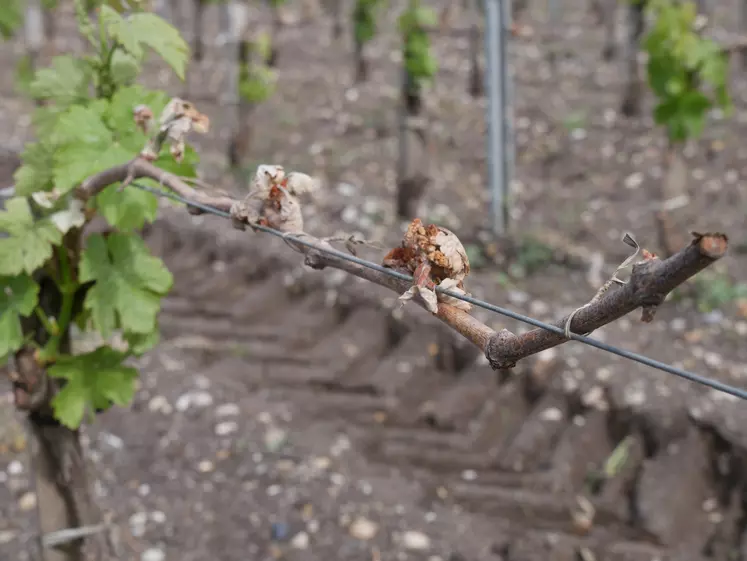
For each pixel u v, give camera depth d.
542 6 16.12
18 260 2.07
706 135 8.93
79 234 2.24
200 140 9.52
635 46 9.51
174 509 3.91
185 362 5.27
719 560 3.82
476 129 9.66
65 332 2.39
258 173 1.59
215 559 3.62
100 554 2.61
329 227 6.85
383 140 9.56
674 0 5.72
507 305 5.76
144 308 2.23
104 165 2.05
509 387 4.84
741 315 5.64
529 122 9.85
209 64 12.46
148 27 2.11
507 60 6.61
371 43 13.66
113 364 2.33
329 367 5.20
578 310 1.18
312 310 5.78
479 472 4.34
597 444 4.48
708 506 4.15
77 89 2.20
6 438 4.36
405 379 5.02
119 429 4.54
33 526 3.71
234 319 5.72
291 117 10.22
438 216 7.39
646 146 8.88
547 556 3.65
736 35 12.12
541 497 4.08
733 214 7.22
